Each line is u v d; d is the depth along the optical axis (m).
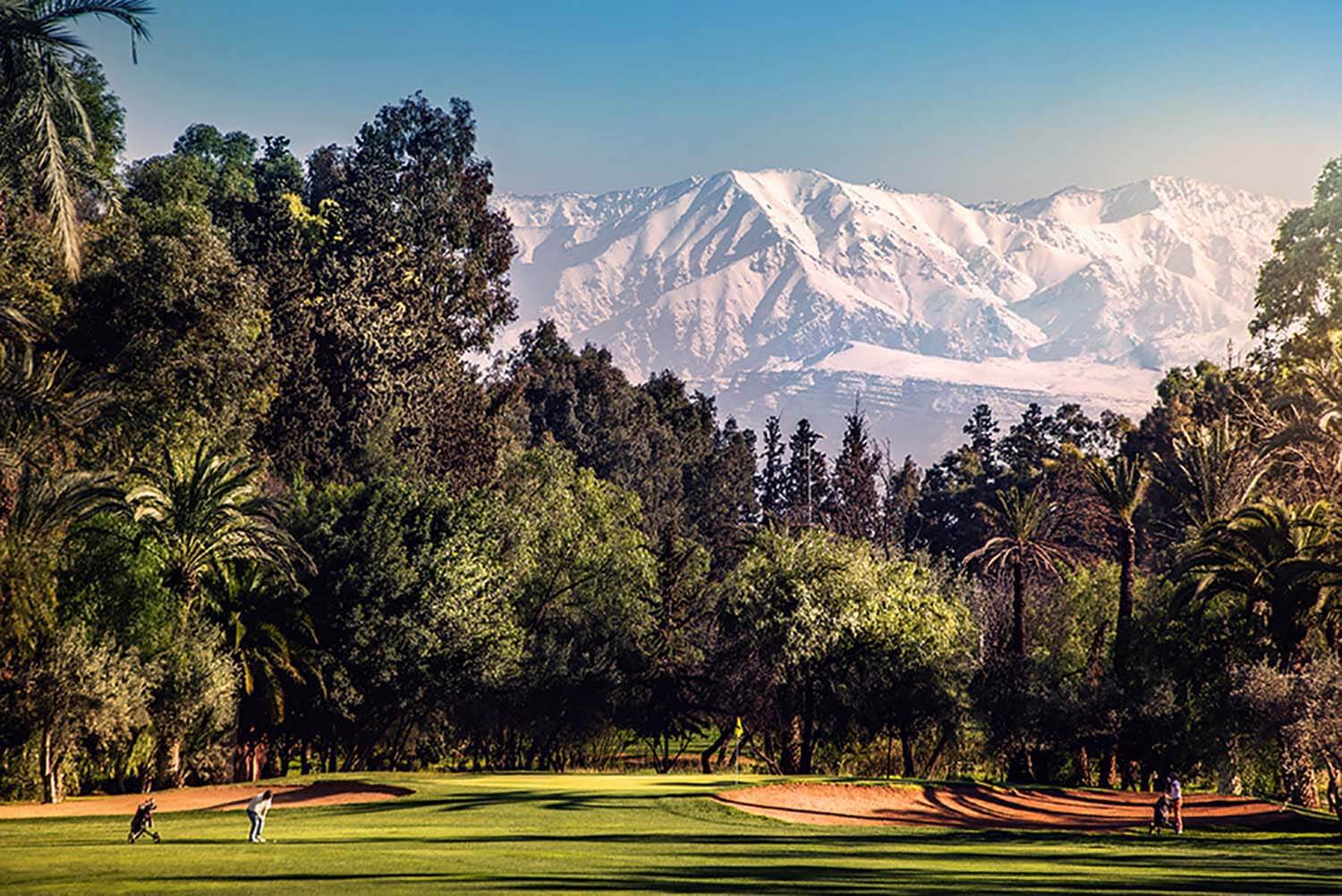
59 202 46.09
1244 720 61.88
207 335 73.81
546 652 81.19
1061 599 86.50
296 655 69.06
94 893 23.05
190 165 101.81
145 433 70.00
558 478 101.50
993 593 91.31
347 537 72.75
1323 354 95.25
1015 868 31.78
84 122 47.12
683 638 85.81
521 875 26.73
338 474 100.06
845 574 77.94
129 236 73.50
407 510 77.00
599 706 84.00
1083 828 51.00
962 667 76.12
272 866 28.31
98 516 60.25
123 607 59.00
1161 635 71.19
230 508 63.06
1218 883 28.39
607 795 52.16
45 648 53.97
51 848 33.25
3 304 56.75
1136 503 75.00
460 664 74.81
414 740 81.00
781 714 82.06
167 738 60.72
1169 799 48.84
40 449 58.12
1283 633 63.31
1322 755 57.22
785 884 26.20
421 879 25.83
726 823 46.97
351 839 36.78
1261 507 66.00
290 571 65.81
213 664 61.56
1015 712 74.62
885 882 27.34
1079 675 76.94
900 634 75.50
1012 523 83.06
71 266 46.44
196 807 51.19
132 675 55.97
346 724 75.69
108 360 71.62
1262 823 52.09
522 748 87.56
